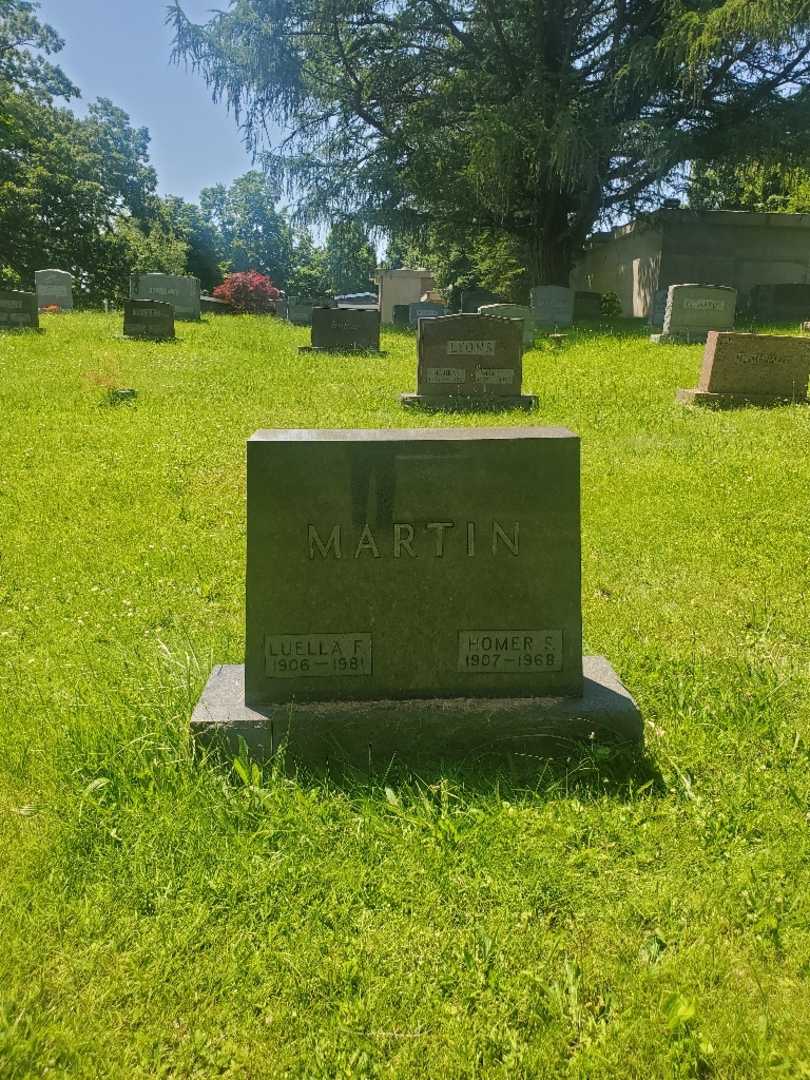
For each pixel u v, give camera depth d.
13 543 6.29
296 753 3.39
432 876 2.76
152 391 13.29
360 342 19.61
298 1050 2.22
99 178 54.06
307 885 2.74
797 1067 2.12
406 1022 2.28
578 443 3.43
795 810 3.09
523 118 27.78
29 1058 2.16
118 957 2.47
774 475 8.00
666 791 3.23
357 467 3.39
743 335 12.00
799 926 2.57
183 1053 2.20
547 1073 2.14
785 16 23.98
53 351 17.47
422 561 3.45
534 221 33.34
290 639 3.46
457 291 44.97
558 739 3.45
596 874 2.79
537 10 28.69
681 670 4.18
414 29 30.27
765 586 5.43
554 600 3.51
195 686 3.82
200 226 80.94
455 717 3.41
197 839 2.92
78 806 3.06
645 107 30.80
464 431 3.57
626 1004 2.32
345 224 33.47
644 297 33.69
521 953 2.48
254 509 3.38
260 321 29.94
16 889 2.70
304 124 32.81
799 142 28.73
